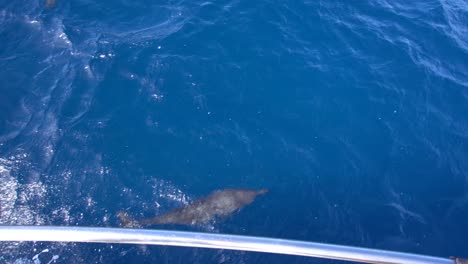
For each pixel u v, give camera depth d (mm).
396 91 11617
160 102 10852
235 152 10148
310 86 11531
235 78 11516
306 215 9172
